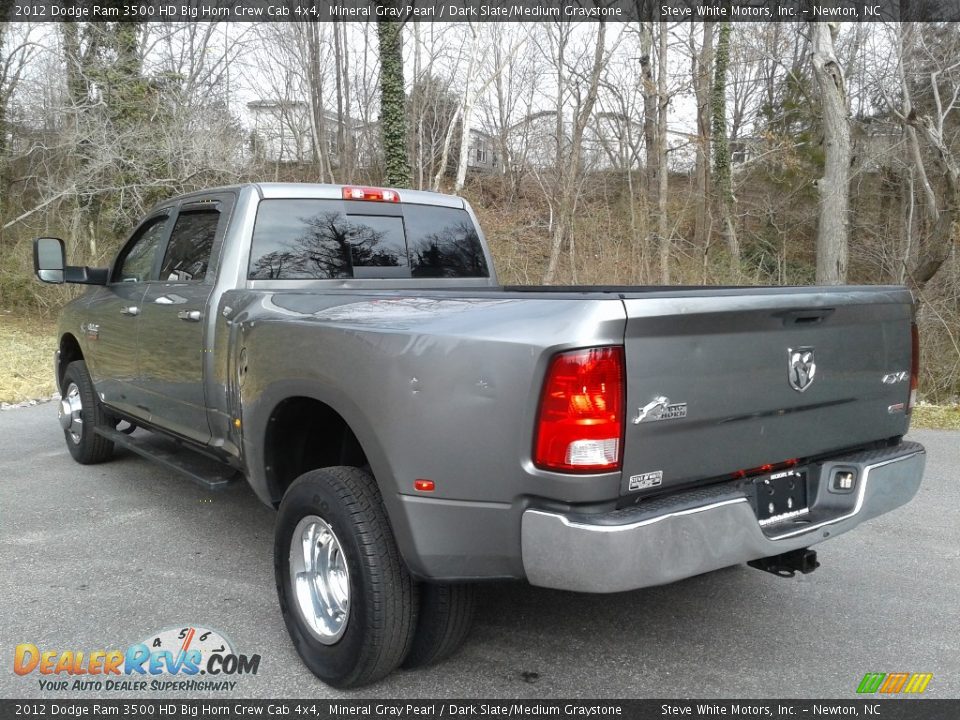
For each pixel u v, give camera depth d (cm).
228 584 387
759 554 264
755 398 266
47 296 1759
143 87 1828
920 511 523
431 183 2752
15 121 1881
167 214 473
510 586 392
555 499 234
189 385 409
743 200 2527
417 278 461
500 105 2819
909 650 329
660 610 366
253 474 351
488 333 243
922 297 1567
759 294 266
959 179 1535
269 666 310
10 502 516
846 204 1434
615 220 1831
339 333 284
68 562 413
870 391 314
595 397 227
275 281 401
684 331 243
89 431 579
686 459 250
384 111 1962
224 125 2091
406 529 259
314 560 307
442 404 249
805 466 299
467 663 314
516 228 2203
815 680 304
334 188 434
